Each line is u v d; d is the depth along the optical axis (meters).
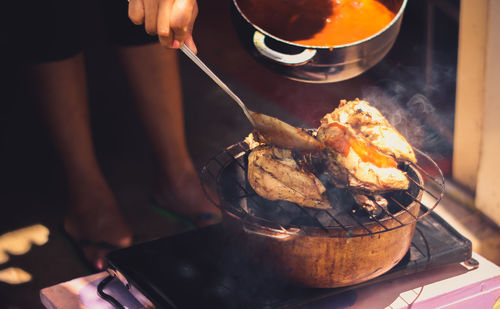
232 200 1.17
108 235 1.63
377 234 1.09
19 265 1.63
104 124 2.22
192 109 2.26
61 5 1.47
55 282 1.58
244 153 1.24
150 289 1.15
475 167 1.64
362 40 1.12
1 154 2.07
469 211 1.65
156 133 1.66
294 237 1.09
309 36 1.16
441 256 1.18
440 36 1.91
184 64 2.57
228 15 2.93
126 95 2.37
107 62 2.55
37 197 1.86
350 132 1.14
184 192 1.71
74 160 1.60
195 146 2.03
